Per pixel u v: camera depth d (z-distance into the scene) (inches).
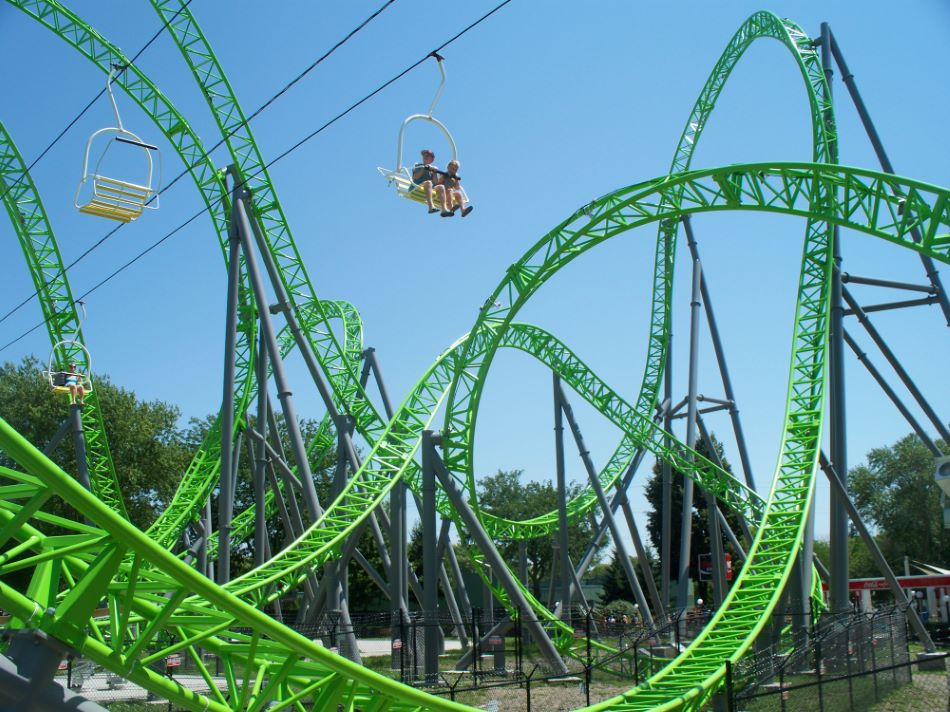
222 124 1295.5
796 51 1273.4
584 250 969.5
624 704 802.2
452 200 816.9
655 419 1699.1
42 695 485.7
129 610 511.5
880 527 3041.3
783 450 1171.3
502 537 1722.4
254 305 1467.8
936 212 715.4
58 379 1443.2
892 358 1197.1
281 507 1539.1
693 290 1530.5
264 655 673.6
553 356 1493.6
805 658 1041.5
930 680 985.5
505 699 1001.5
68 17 1239.5
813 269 1212.5
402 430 1369.3
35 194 1441.9
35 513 525.7
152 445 2682.1
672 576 3021.7
